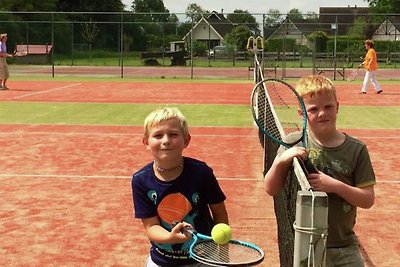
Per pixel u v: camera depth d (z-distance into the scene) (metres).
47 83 26.14
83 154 9.98
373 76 21.70
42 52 47.25
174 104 17.95
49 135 11.97
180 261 3.32
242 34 46.59
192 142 11.20
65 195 7.35
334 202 3.38
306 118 3.46
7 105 17.19
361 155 3.45
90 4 69.06
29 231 5.98
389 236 5.93
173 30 49.62
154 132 3.27
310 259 2.43
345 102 18.73
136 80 28.75
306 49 43.12
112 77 31.09
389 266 5.18
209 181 3.37
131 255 5.35
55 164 9.16
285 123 6.74
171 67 43.22
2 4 62.50
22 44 48.12
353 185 3.46
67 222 6.27
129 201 7.08
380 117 15.15
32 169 8.80
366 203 3.38
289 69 36.72
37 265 5.10
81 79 29.19
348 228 3.46
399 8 71.75
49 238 5.78
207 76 32.69
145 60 46.03
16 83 25.89
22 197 7.25
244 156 9.84
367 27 46.88
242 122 14.05
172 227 3.29
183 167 3.34
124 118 14.68
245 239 5.71
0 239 5.73
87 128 12.96
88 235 5.88
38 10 64.88
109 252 5.42
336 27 29.97
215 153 10.10
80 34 50.97
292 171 3.31
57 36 49.53
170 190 3.29
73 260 5.22
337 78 31.69
